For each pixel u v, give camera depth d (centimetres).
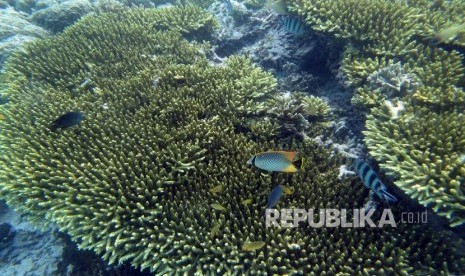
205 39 852
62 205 418
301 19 671
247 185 414
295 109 517
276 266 350
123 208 401
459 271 343
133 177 428
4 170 477
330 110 560
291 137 509
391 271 346
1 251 603
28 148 488
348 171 443
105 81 626
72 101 573
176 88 590
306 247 372
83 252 508
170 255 376
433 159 381
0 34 877
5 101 724
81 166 439
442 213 331
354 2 641
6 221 636
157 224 393
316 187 426
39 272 558
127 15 879
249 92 572
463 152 378
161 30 818
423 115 445
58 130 507
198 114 533
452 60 528
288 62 701
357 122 535
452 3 671
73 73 670
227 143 475
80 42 748
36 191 429
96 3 1084
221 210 400
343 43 618
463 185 345
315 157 479
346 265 357
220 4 1009
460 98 451
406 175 364
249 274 357
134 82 593
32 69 683
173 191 427
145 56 695
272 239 375
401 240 371
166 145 472
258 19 844
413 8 632
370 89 509
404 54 558
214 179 432
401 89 486
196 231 386
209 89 566
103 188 418
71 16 1004
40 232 621
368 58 548
